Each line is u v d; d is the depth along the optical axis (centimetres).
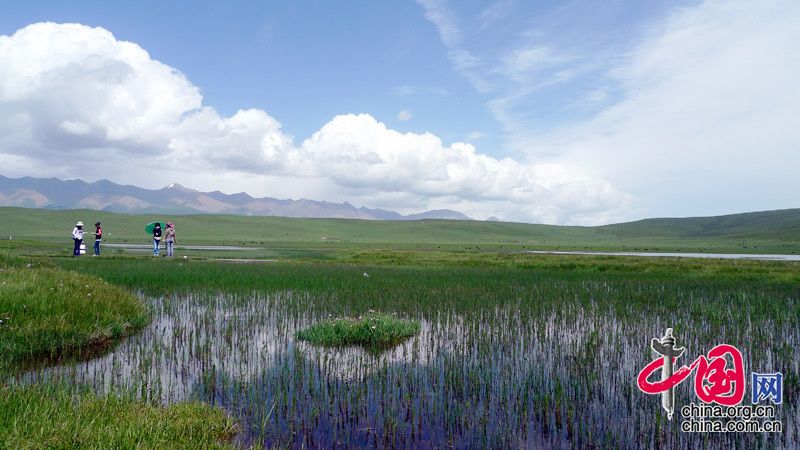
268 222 16725
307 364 1028
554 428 714
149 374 934
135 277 2322
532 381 918
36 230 11438
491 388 883
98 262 3092
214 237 11531
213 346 1167
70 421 599
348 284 2270
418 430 699
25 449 515
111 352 1098
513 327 1411
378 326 1295
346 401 803
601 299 1903
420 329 1373
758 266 3244
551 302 1831
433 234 17550
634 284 2412
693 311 1645
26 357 1006
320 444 653
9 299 1200
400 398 827
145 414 679
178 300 1809
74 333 1119
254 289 2084
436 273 2930
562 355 1112
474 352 1145
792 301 1808
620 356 1105
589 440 671
